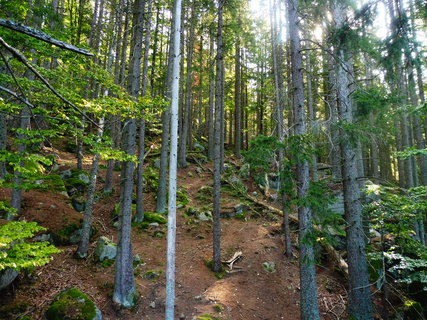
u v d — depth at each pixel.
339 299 9.72
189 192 17.36
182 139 21.14
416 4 6.34
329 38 7.66
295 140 7.04
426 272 8.65
